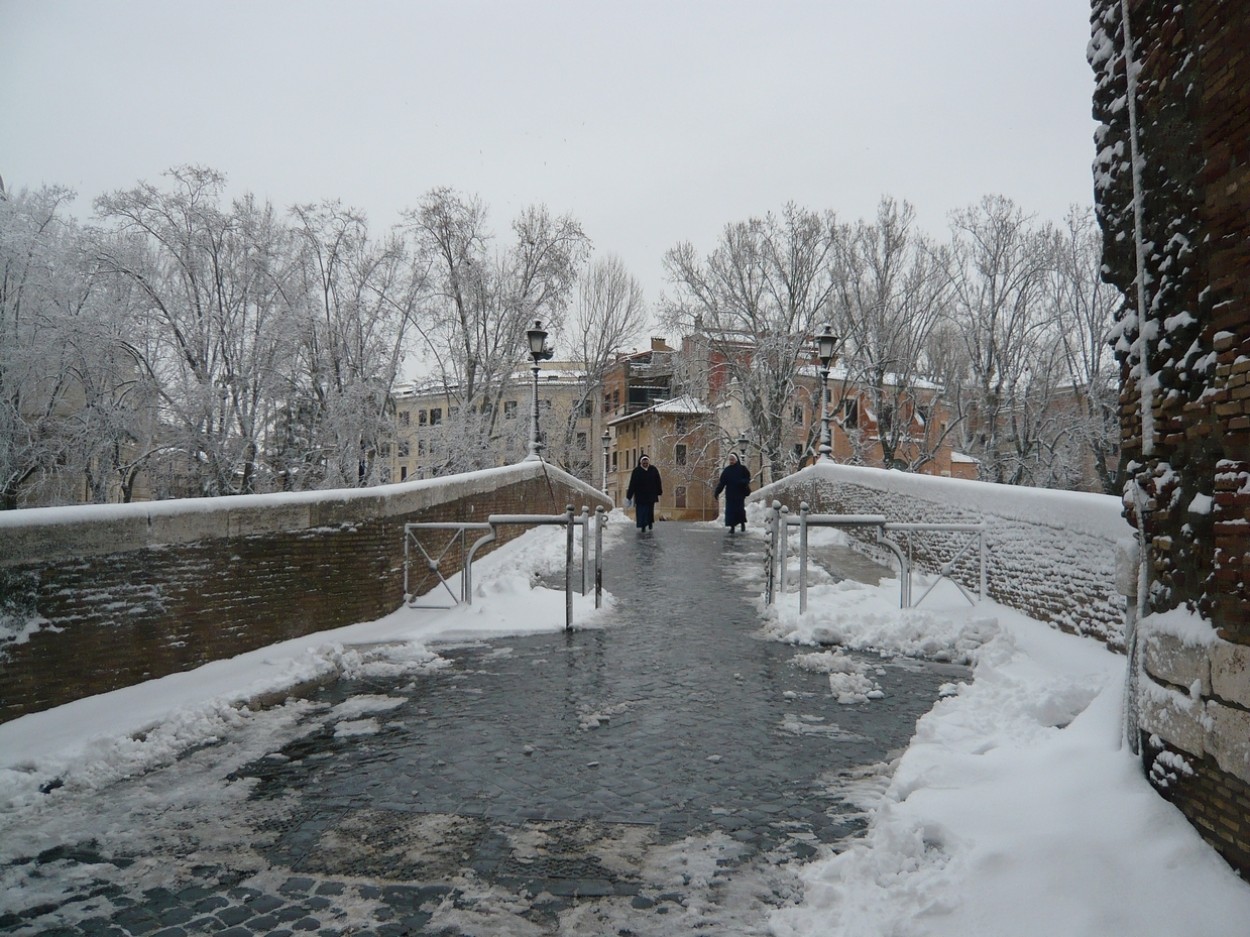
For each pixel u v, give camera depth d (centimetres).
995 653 879
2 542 640
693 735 675
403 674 869
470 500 1494
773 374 4259
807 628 1010
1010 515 1055
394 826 512
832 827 505
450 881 444
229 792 566
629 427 6888
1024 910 371
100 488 2644
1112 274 538
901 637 966
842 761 617
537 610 1128
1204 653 405
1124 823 420
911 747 603
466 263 3941
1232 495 388
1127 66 490
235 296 2989
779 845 482
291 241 3216
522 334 4056
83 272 2627
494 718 723
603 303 5662
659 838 492
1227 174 397
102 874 455
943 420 5509
